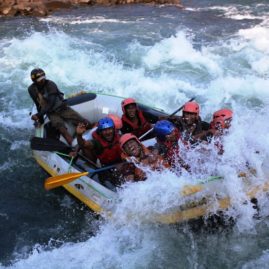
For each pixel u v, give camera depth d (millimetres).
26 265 5090
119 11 14438
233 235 5305
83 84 9133
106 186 5555
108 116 6098
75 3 15469
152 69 9688
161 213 5160
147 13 14016
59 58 10180
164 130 5371
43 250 5320
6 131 7773
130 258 5035
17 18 13781
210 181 5164
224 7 14508
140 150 5316
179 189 5074
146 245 5168
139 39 11289
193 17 13336
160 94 8766
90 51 10547
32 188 6398
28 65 9914
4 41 11242
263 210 5500
